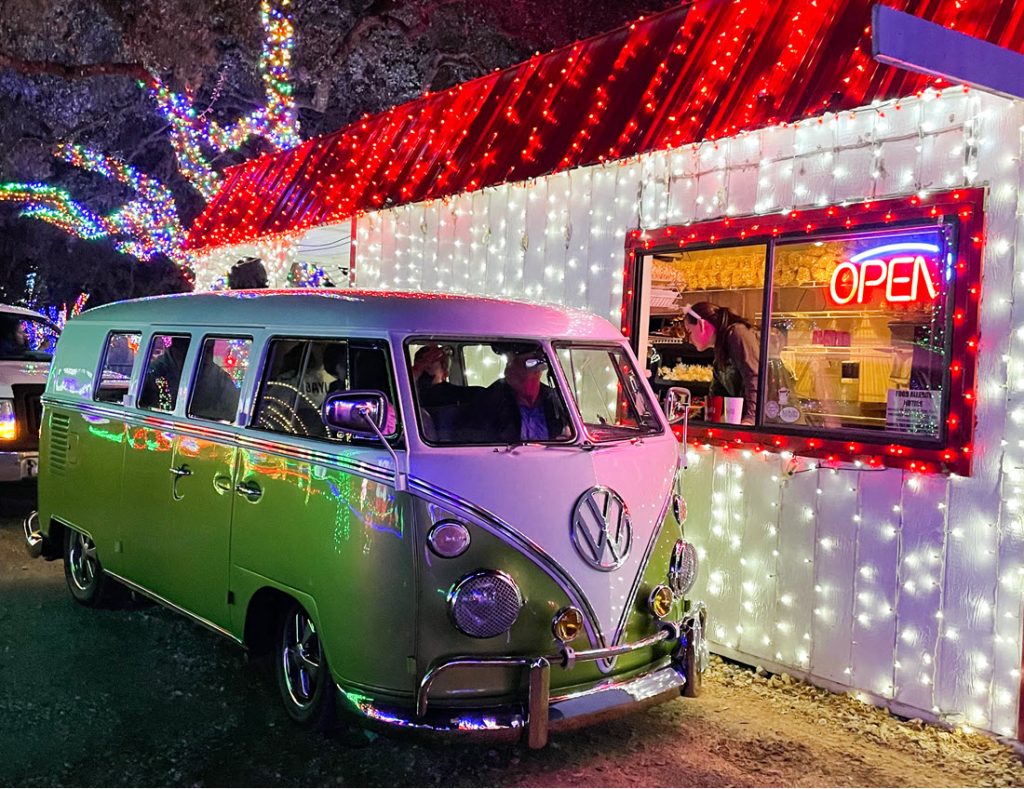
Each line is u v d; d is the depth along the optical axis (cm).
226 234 1170
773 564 569
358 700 408
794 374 571
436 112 909
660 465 475
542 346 466
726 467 597
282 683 476
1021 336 462
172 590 548
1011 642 467
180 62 1448
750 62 586
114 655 566
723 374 616
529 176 712
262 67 1316
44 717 473
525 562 410
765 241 576
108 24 1645
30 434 922
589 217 694
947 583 491
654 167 643
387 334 435
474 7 1560
